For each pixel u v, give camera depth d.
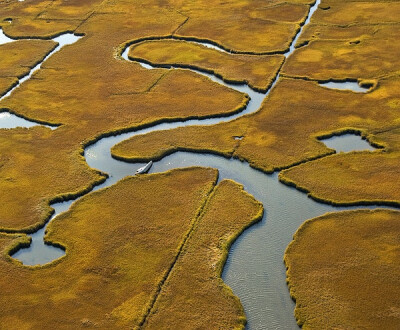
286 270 37.41
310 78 60.31
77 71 65.06
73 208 43.62
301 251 38.59
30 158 49.94
